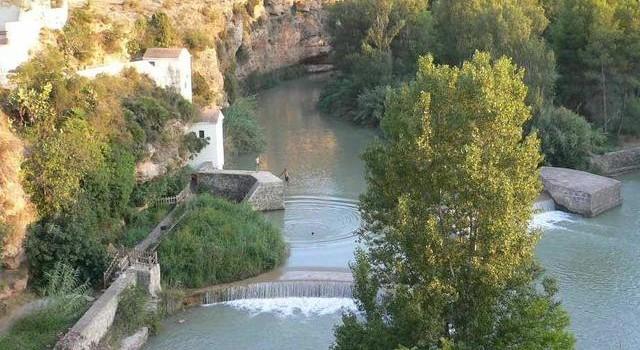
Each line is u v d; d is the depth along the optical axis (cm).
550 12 10262
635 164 8106
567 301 4978
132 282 4681
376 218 3653
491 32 8900
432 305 3203
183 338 4544
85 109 5388
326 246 5766
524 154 3316
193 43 8244
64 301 4369
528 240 3238
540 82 8106
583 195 6506
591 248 5822
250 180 6656
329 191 7050
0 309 4344
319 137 9288
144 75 6638
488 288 3161
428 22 10275
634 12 8694
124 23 7088
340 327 3459
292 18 13688
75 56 6269
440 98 3488
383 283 3534
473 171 3153
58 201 4788
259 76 12519
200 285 5047
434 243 3219
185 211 5762
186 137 6781
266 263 5303
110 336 4338
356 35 11075
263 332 4606
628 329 4634
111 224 5306
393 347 3253
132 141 5719
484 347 3209
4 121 4838
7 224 4475
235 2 10781
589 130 7906
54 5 6312
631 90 8838
